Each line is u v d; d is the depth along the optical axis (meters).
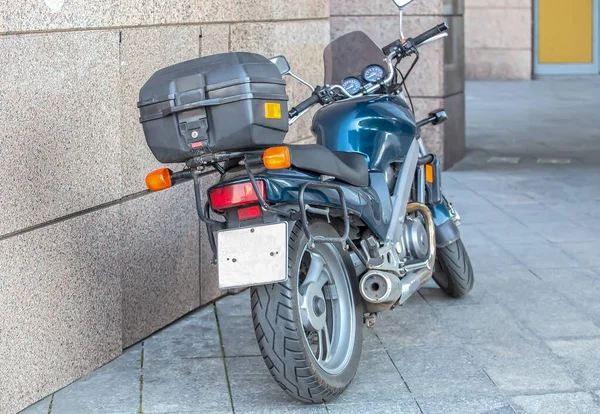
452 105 10.62
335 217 4.43
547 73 20.86
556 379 4.52
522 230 7.52
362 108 4.70
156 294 5.28
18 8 4.14
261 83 3.62
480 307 5.62
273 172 3.95
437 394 4.36
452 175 10.03
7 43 4.10
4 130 4.10
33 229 4.30
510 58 20.64
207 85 3.59
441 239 5.42
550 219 7.89
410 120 4.89
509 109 15.59
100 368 4.76
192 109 3.61
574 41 20.72
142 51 5.07
